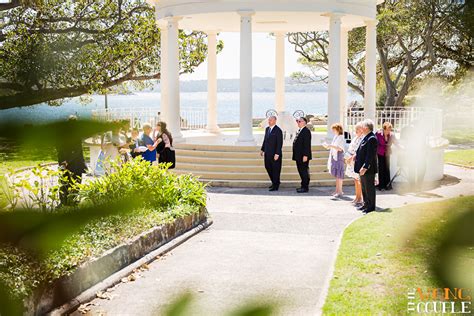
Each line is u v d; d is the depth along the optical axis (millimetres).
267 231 11250
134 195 1411
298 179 17703
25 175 6758
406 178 17562
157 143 15211
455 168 20359
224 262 8914
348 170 13906
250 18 18766
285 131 22578
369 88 22125
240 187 17234
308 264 8750
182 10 19609
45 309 6074
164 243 9859
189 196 11688
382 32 31172
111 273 7887
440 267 1059
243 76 18875
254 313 1038
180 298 1094
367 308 5871
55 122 1051
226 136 24141
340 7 19406
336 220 12258
